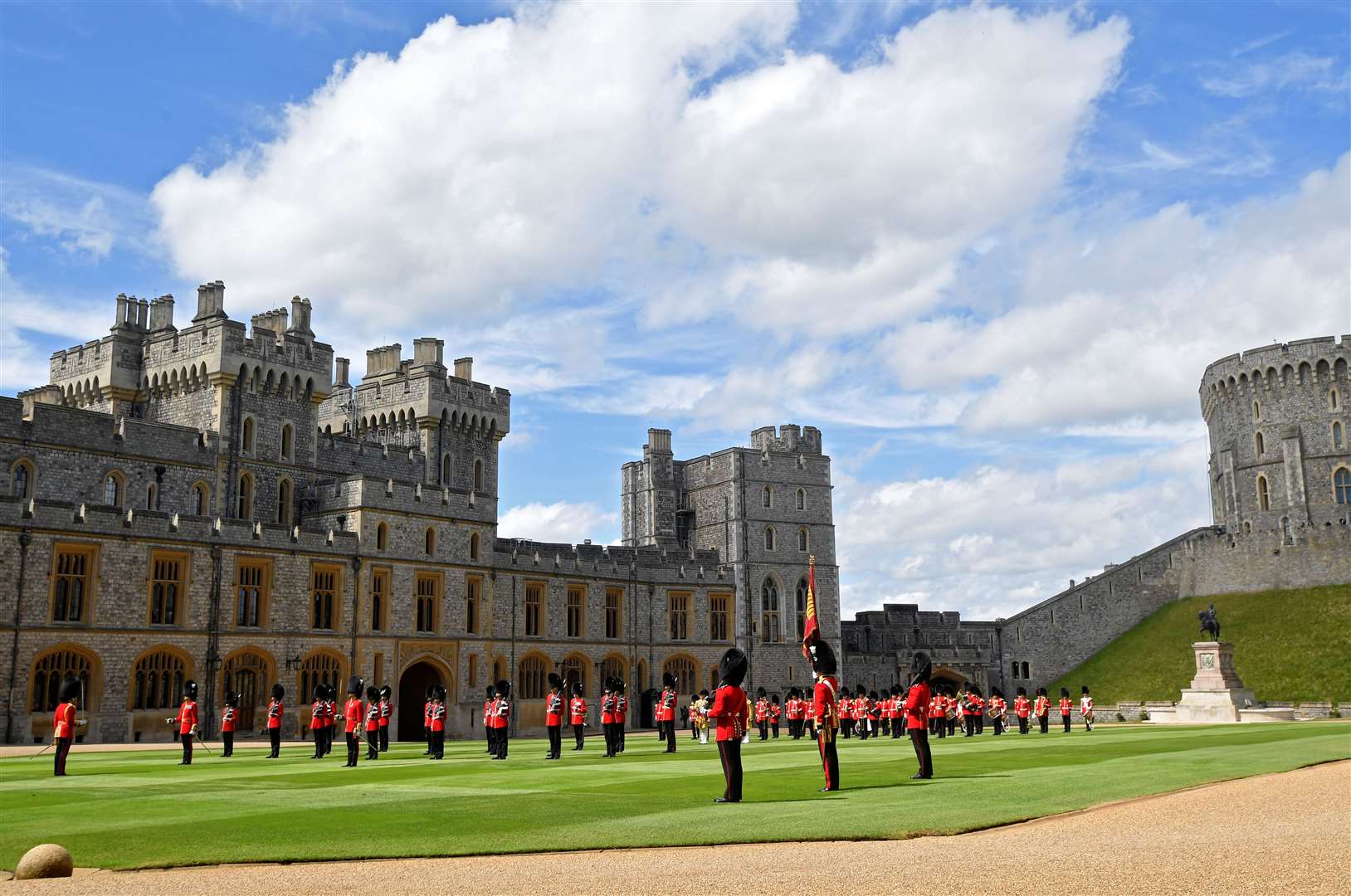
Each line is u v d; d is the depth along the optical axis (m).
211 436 68.56
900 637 104.81
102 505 55.75
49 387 79.06
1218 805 20.41
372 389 90.50
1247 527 121.81
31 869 14.71
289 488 72.81
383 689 43.19
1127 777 25.98
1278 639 95.44
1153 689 96.62
